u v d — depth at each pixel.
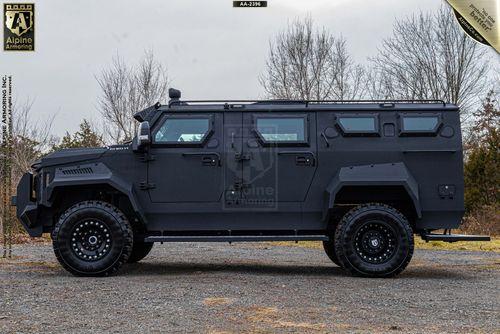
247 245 14.34
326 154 8.43
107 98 26.11
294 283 7.55
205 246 14.09
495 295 6.82
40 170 8.59
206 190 8.47
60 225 8.24
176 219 8.53
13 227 16.16
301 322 5.26
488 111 27.00
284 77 30.88
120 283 7.52
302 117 8.50
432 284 7.64
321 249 13.29
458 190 8.37
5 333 4.84
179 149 8.51
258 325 5.13
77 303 6.12
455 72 28.28
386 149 8.41
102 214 8.24
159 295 6.57
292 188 8.45
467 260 10.91
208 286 7.21
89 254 8.25
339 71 30.67
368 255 8.24
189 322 5.24
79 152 8.60
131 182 8.52
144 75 26.42
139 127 8.33
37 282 7.65
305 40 30.77
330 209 8.22
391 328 5.06
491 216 19.52
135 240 8.88
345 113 8.52
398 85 29.78
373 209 8.22
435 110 8.50
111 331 4.91
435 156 8.40
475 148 24.45
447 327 5.12
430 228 8.48
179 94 8.81
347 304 6.14
